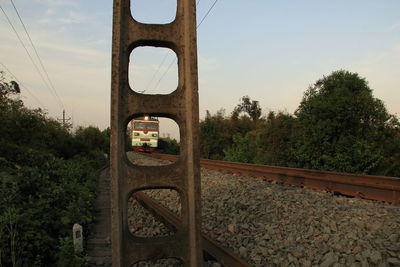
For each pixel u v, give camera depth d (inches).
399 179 250.5
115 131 118.3
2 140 432.5
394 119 512.7
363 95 500.1
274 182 365.7
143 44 130.3
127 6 124.1
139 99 122.8
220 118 1355.8
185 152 125.7
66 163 528.4
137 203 347.3
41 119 635.5
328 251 161.5
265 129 718.5
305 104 549.0
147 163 849.5
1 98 562.3
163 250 122.4
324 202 244.7
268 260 165.5
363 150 461.4
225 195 309.9
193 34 126.3
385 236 167.9
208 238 193.2
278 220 213.9
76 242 199.6
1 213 194.1
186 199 124.7
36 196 259.6
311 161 500.1
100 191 473.7
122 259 117.6
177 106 126.2
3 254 163.8
